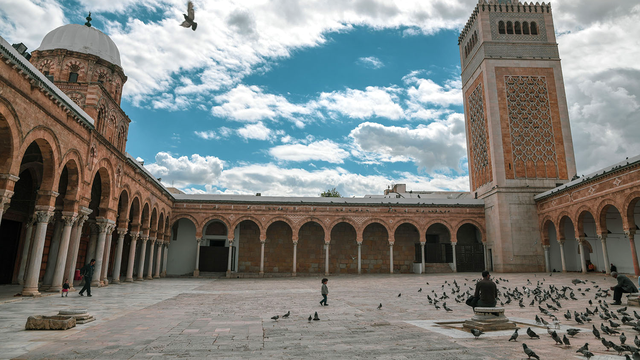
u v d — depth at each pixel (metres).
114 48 25.58
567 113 37.16
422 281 26.27
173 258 37.25
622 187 23.72
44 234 15.17
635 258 22.89
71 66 23.42
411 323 10.05
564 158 36.19
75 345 7.14
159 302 14.42
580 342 7.48
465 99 44.03
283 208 36.66
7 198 12.35
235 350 6.92
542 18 39.53
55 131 15.10
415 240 39.97
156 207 30.52
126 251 34.38
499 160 35.94
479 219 37.66
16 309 11.58
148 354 6.55
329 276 35.03
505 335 8.21
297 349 7.02
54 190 15.27
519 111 37.12
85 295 16.05
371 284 24.67
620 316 10.91
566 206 30.08
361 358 6.33
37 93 13.79
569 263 33.62
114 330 8.66
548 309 12.55
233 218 36.16
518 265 33.78
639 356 5.59
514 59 38.31
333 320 10.56
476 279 26.23
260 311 12.35
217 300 15.57
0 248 20.38
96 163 18.98
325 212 36.84
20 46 16.86
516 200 35.00
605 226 25.84
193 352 6.74
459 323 10.08
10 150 12.48
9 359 6.15
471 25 42.22
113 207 21.42
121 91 25.67
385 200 37.94
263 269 36.69
